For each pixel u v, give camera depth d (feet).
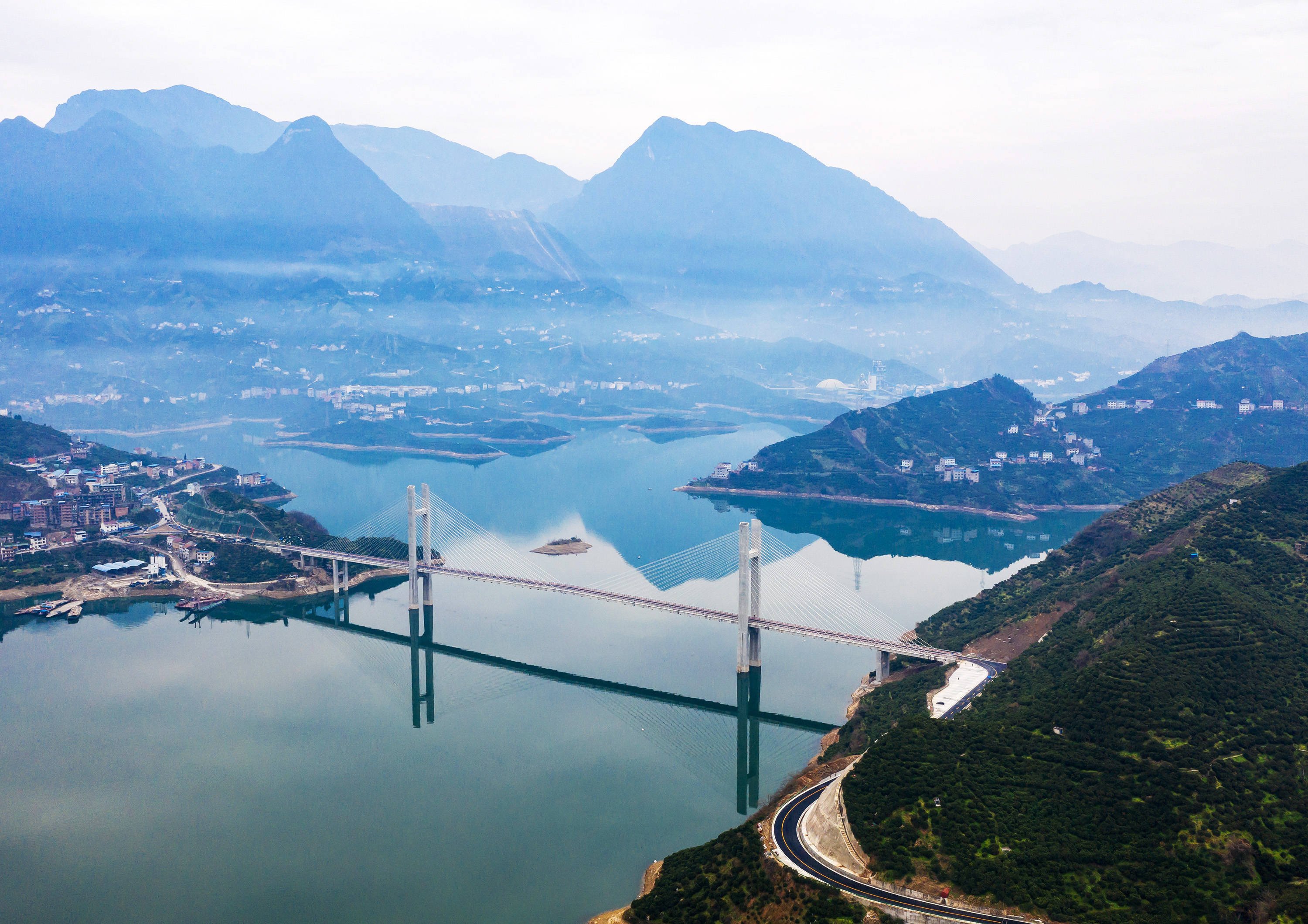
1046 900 520.42
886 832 576.61
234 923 614.75
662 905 569.23
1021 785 615.16
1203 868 532.73
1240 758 618.85
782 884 554.46
